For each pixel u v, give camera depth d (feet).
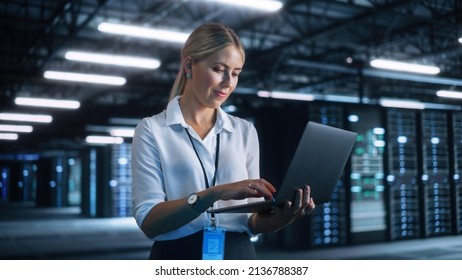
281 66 50.78
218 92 4.37
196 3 35.78
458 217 37.70
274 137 34.45
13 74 43.11
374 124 36.65
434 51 42.14
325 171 4.51
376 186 36.52
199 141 4.57
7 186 137.59
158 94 58.80
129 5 36.17
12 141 82.64
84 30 41.14
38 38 37.88
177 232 4.44
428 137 38.34
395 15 37.73
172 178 4.50
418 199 37.93
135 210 4.43
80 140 68.80
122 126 56.59
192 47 4.40
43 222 63.41
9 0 33.42
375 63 31.65
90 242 39.58
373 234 35.94
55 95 59.11
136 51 47.11
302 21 40.60
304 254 30.76
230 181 4.62
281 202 4.23
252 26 39.63
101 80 34.53
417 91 58.18
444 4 34.63
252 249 4.76
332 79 54.65
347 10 37.63
